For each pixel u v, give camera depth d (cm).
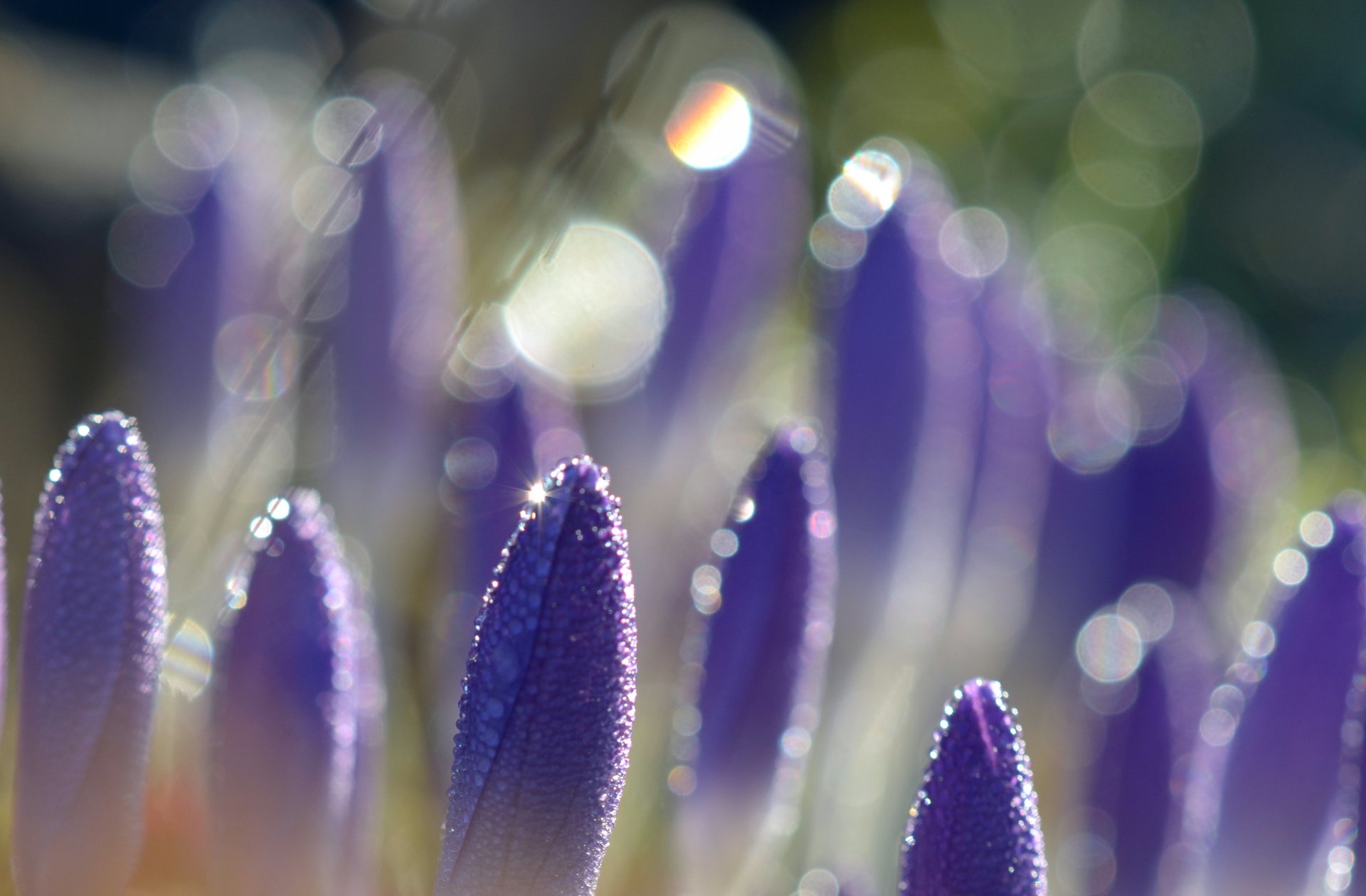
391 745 37
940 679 39
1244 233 97
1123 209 97
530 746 30
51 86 70
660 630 38
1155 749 36
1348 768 34
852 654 38
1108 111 100
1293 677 35
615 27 78
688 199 39
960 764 31
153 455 40
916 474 38
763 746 35
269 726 33
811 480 35
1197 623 38
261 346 39
